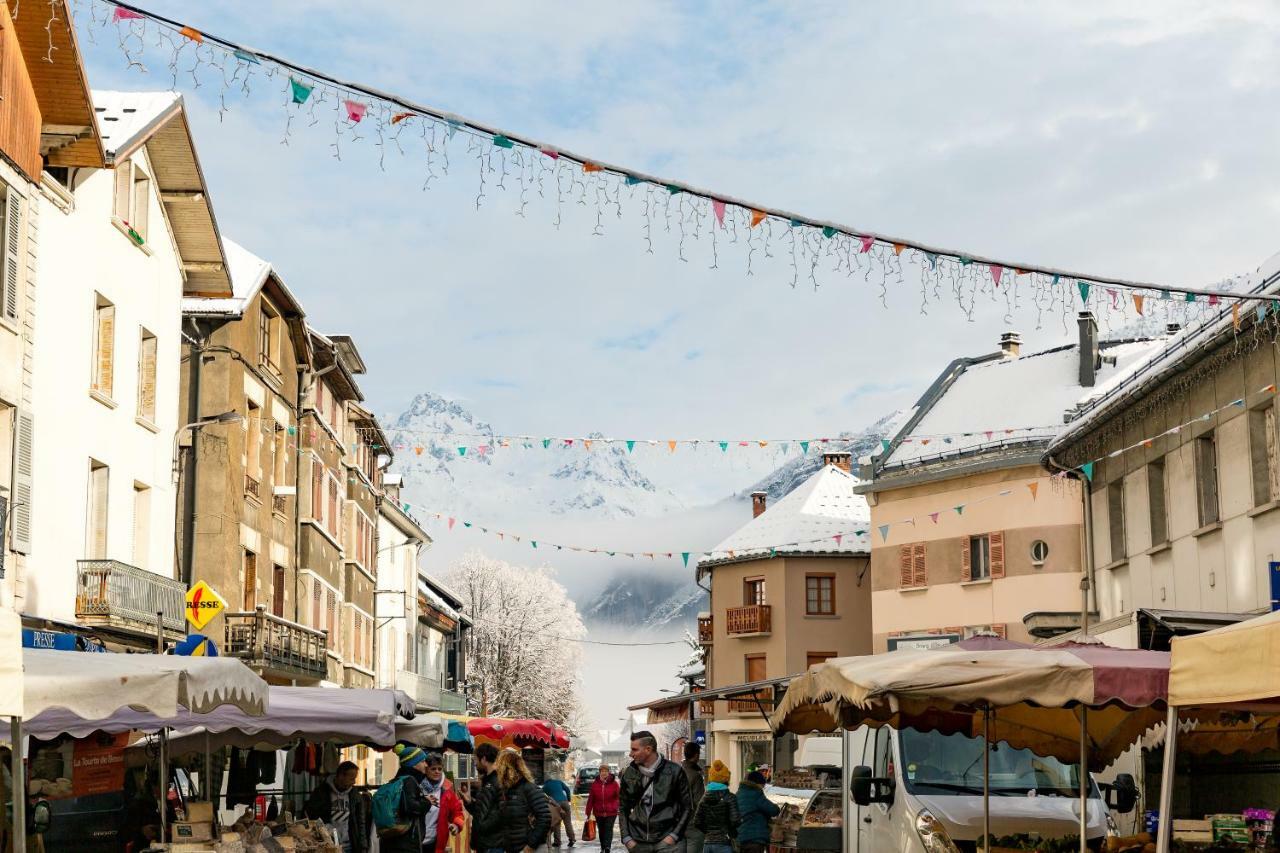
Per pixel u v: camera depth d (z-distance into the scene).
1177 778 18.53
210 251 32.53
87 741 18.91
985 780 12.90
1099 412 31.97
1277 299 11.41
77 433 26.44
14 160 23.72
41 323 25.03
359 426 51.28
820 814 18.59
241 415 34.34
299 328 40.78
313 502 42.88
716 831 16.88
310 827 18.30
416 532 63.53
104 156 25.80
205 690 11.72
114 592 26.56
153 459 30.22
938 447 50.97
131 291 29.22
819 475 67.50
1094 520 34.69
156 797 20.86
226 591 33.91
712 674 66.06
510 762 15.20
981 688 10.32
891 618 50.97
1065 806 13.99
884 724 14.23
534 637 102.19
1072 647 11.31
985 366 55.16
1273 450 25.11
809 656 62.00
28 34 23.66
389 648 58.56
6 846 12.34
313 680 40.00
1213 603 27.16
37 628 24.33
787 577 62.59
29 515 24.34
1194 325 26.92
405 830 15.98
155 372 30.47
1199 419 25.45
